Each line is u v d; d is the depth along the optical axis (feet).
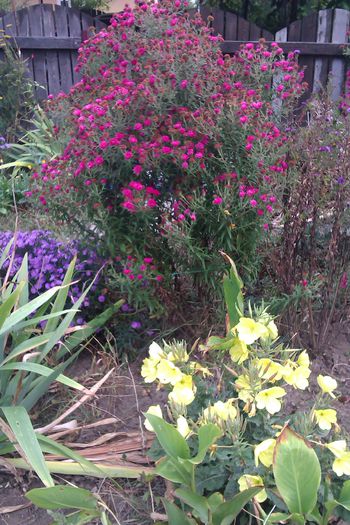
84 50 11.19
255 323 6.44
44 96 22.66
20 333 8.72
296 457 5.55
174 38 10.10
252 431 6.81
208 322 10.21
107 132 8.74
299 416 6.86
